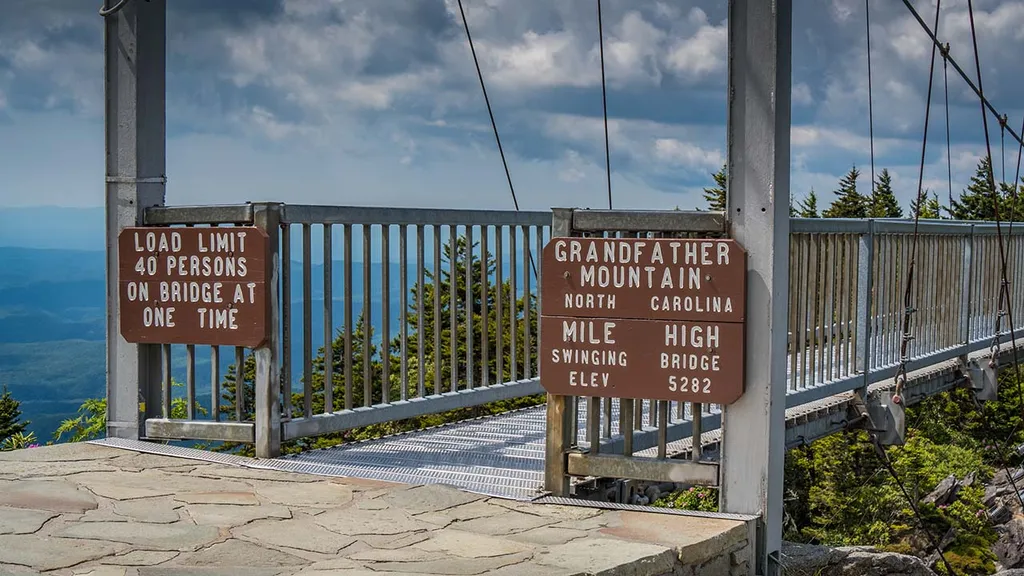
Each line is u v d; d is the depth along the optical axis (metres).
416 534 4.64
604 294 5.45
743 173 5.23
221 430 6.46
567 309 5.52
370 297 6.74
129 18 6.67
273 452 6.30
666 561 4.44
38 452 6.36
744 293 5.20
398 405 6.94
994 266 12.01
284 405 6.39
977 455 20.88
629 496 6.50
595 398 5.57
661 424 5.47
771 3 5.12
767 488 5.20
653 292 5.36
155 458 6.26
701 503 8.15
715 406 7.21
